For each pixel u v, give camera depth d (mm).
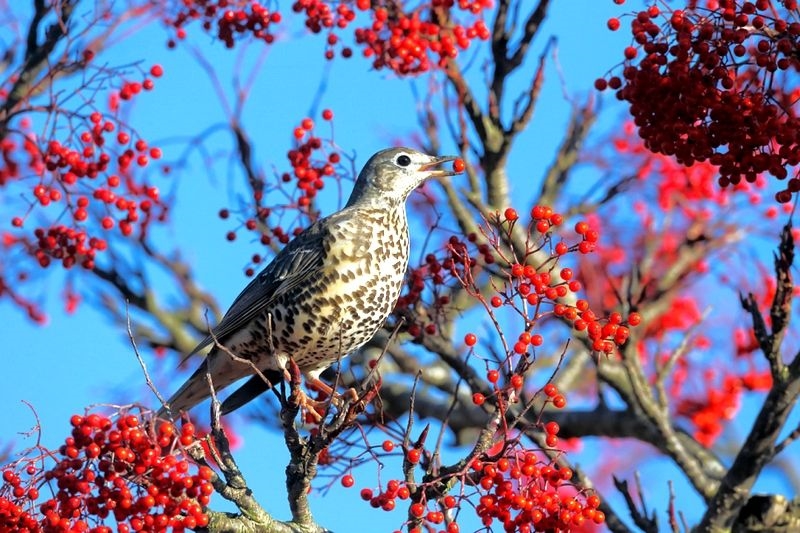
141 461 9102
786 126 9641
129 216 13992
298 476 10602
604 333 9336
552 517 9219
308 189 14086
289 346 13742
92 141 13641
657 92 9992
